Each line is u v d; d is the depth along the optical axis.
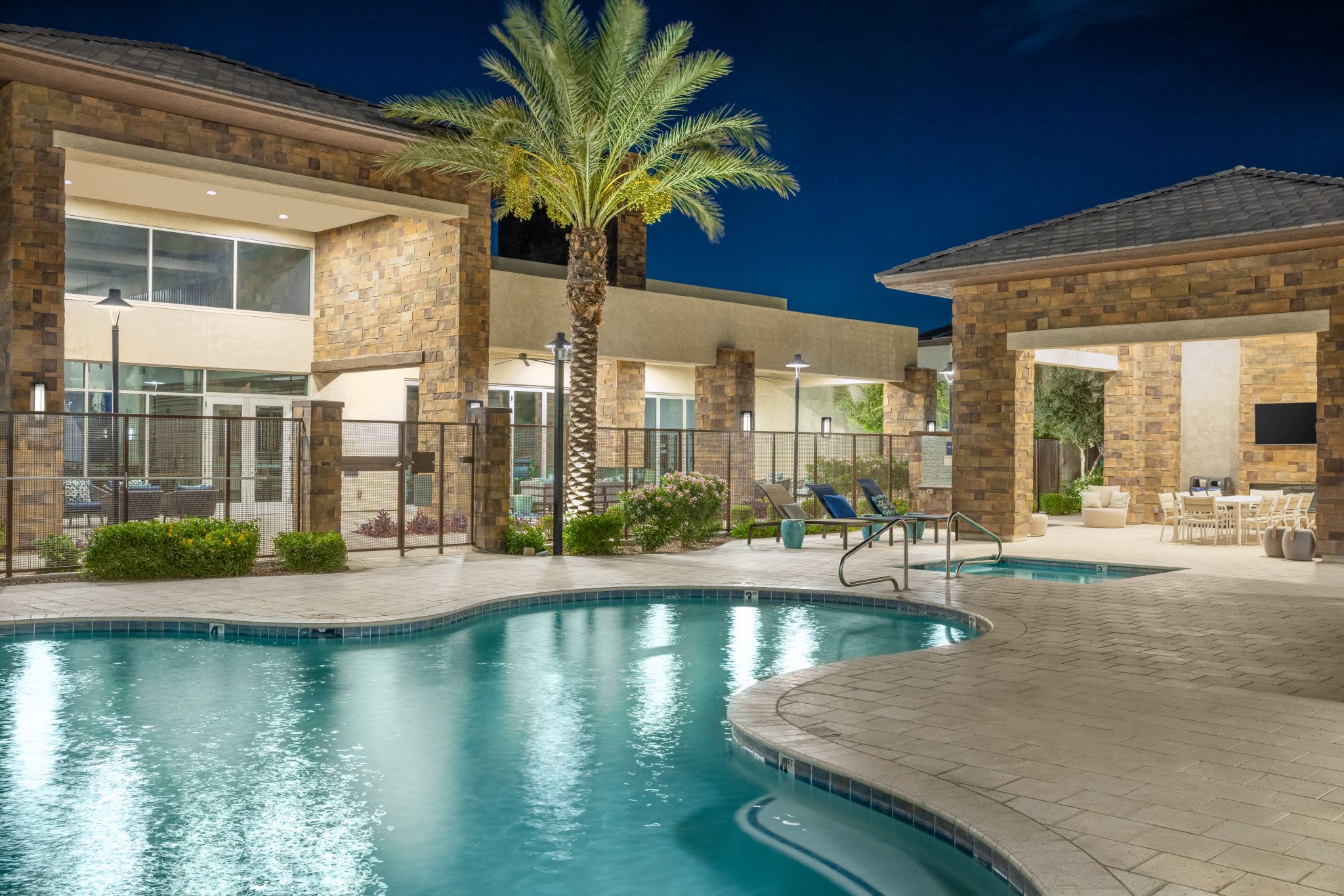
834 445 32.38
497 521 17.00
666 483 17.56
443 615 10.80
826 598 12.43
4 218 14.65
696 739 6.84
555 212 18.73
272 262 22.53
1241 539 19.14
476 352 19.56
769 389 30.56
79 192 19.14
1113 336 18.22
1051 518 26.19
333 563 14.19
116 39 17.34
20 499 14.45
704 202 19.94
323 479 14.77
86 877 4.66
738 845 5.04
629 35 16.55
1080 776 5.36
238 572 13.67
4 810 5.52
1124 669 8.07
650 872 4.75
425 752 6.54
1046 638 9.44
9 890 4.52
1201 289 17.23
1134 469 24.38
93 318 19.91
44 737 6.86
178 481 20.84
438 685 8.34
